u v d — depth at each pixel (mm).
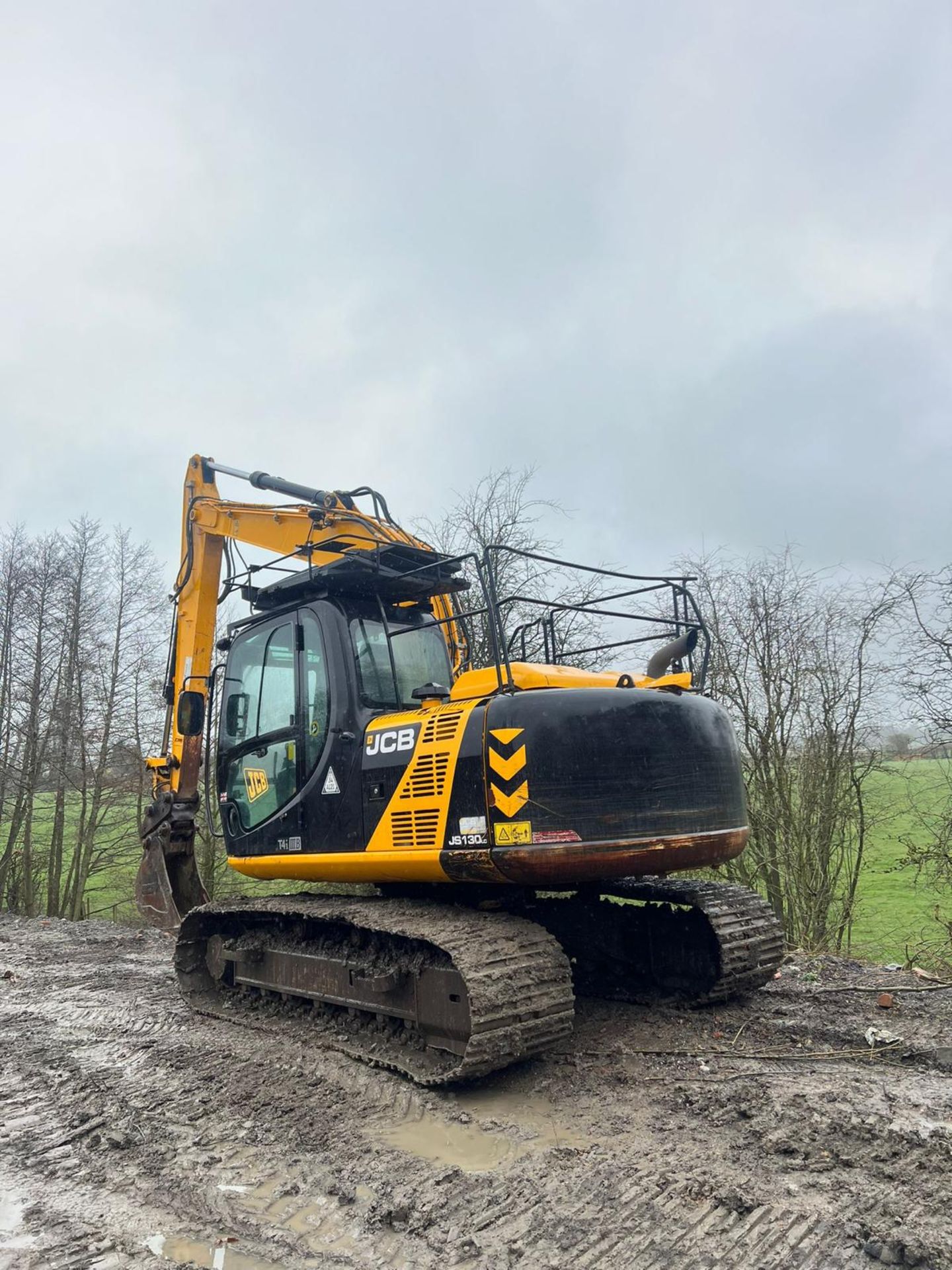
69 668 22422
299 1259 3174
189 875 9086
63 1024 6789
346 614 6184
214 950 7051
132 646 22656
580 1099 4434
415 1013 5020
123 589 22969
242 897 7258
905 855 11617
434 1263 3062
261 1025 6125
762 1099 4188
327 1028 5785
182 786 8945
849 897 12688
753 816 13805
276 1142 4211
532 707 4789
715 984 5668
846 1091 4242
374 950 5469
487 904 5453
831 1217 3105
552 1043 4668
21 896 22000
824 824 13094
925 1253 2803
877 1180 3355
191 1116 4609
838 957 7992
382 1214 3398
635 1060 4906
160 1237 3375
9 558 22797
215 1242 3322
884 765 12727
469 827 4832
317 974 5895
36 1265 3186
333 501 7348
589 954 6629
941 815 11414
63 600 22797
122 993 7793
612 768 4805
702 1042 5172
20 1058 5918
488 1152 3930
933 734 11812
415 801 5168
